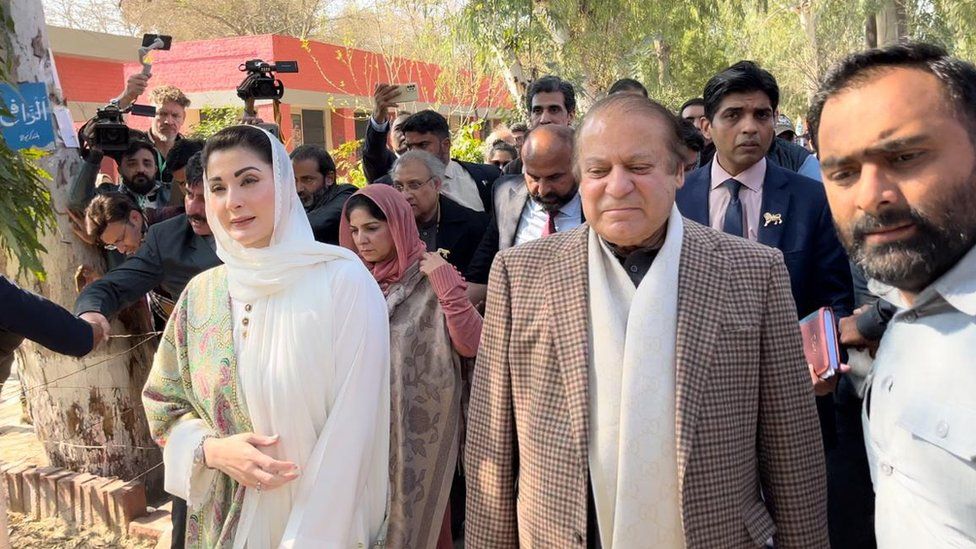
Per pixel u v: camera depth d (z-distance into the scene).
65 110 4.07
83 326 2.47
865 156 1.24
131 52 14.34
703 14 12.58
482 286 3.42
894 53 1.25
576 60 11.56
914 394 1.30
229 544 2.03
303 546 1.93
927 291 1.30
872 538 2.56
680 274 1.71
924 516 1.28
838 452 2.59
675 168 1.71
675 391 1.64
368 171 5.02
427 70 17.41
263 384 2.00
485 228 3.95
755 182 2.84
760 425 1.78
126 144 4.06
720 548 1.64
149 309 3.92
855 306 2.33
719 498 1.65
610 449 1.67
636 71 14.81
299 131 17.56
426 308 2.78
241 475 1.94
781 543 1.77
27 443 4.70
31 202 3.33
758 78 2.77
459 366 2.79
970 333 1.24
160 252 3.20
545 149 3.15
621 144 1.65
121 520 3.66
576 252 1.79
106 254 4.00
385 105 4.85
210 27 27.39
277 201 2.04
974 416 1.19
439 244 3.83
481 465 1.88
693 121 5.07
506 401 1.85
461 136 9.19
